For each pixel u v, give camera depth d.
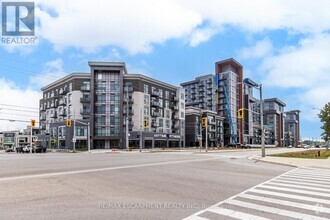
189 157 30.97
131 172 14.83
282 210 6.75
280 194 8.85
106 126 75.69
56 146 77.69
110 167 17.47
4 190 9.14
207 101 130.38
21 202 7.39
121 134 75.12
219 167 18.89
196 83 136.38
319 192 9.26
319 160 25.97
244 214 6.35
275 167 19.98
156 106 85.69
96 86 76.81
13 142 126.56
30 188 9.54
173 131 94.12
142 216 6.10
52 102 91.19
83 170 15.48
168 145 86.19
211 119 112.00
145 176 13.20
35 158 26.86
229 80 125.94
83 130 73.56
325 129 49.00
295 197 8.36
